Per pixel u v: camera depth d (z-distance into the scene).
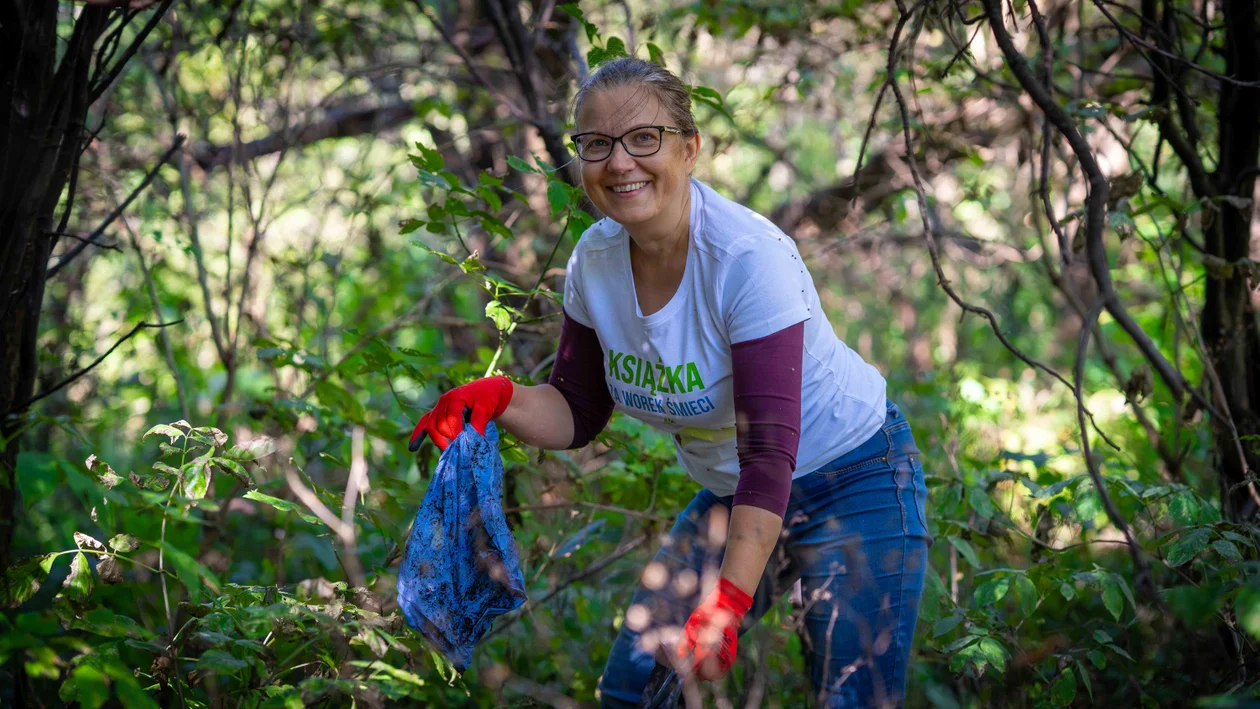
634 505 3.10
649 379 2.05
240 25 3.87
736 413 1.87
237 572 3.29
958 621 2.38
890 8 4.34
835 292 7.14
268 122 4.32
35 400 2.17
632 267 2.01
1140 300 4.79
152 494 2.00
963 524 2.70
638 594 2.25
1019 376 6.35
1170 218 3.92
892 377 5.85
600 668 2.92
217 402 3.95
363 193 4.32
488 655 2.81
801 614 2.15
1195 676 2.35
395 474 3.80
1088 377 5.73
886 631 2.07
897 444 2.17
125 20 2.21
